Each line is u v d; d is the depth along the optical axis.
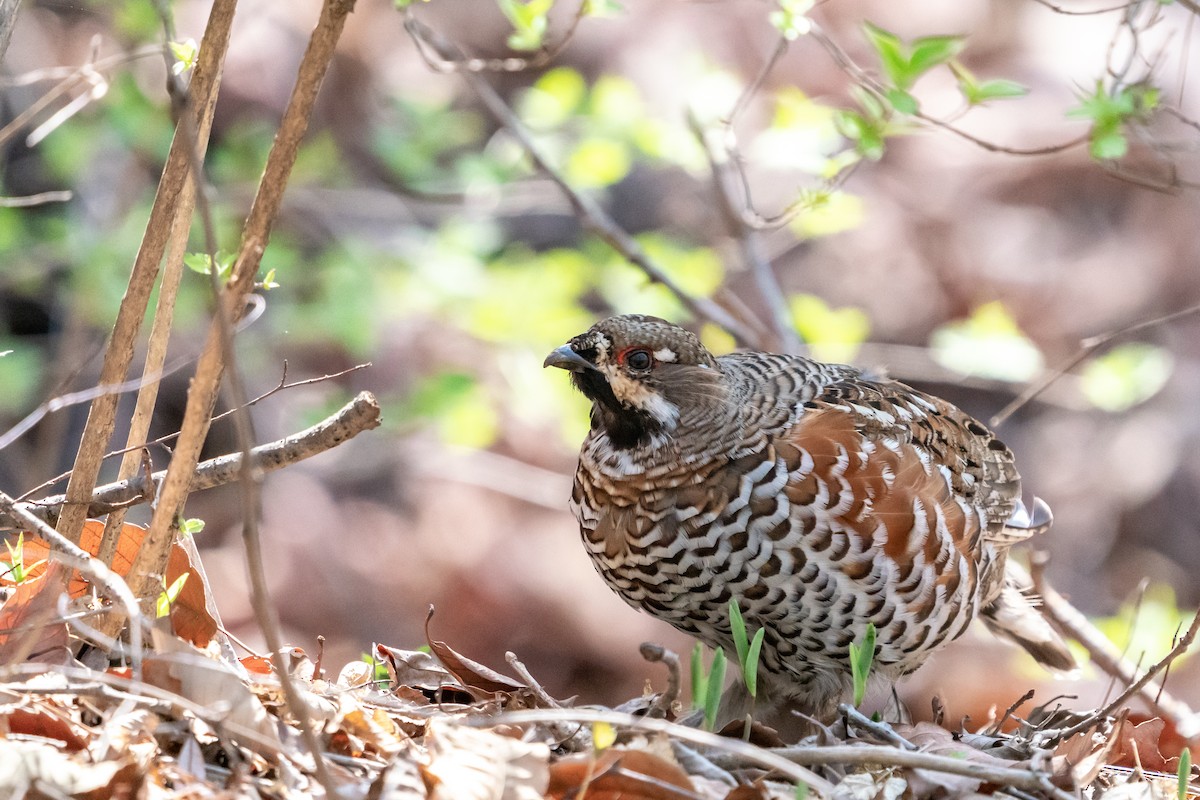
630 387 6.70
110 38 12.61
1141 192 17.38
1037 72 18.30
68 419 12.62
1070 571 15.78
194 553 5.99
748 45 17.25
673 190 16.39
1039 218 17.47
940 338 11.70
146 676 4.98
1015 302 16.78
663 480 6.66
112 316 11.88
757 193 16.61
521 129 11.28
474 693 6.40
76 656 5.54
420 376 14.21
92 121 12.22
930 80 18.34
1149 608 10.62
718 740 4.69
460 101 16.08
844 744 5.75
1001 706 12.98
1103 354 16.52
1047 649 8.66
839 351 11.76
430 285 12.77
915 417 7.23
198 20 13.85
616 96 11.88
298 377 14.41
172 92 4.30
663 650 5.12
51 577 5.22
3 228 11.69
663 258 12.43
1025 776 4.98
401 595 14.83
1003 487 7.74
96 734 4.80
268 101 14.30
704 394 6.67
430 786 4.77
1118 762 6.74
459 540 15.27
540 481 15.37
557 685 14.95
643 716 5.82
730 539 6.59
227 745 4.78
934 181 17.62
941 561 6.88
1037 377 15.09
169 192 5.34
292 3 15.13
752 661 5.65
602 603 15.29
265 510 14.70
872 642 5.85
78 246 12.18
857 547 6.58
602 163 11.76
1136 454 16.16
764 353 7.63
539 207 14.83
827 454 6.59
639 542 6.75
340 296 12.95
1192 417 16.30
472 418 12.82
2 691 4.68
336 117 15.21
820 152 10.91
